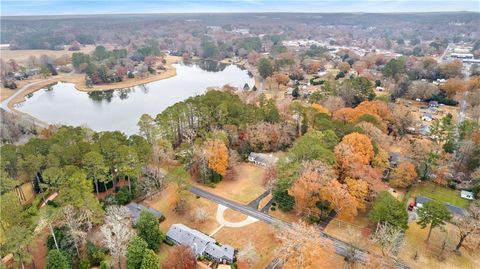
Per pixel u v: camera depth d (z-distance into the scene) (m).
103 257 78.12
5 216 76.94
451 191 110.06
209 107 141.38
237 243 87.38
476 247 81.56
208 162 114.06
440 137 135.12
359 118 134.75
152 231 82.56
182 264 74.50
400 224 80.88
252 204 104.81
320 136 114.44
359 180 93.94
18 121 165.00
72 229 75.19
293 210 100.38
